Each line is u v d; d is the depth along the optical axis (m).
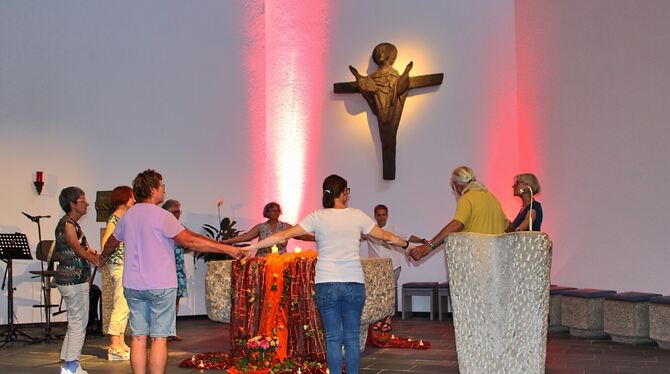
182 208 11.14
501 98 10.76
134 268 5.09
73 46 10.66
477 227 5.65
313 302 6.55
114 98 10.84
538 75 10.23
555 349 7.64
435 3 11.15
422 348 7.66
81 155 10.62
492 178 10.75
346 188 5.56
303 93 11.71
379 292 6.79
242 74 11.63
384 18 11.38
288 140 11.72
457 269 4.87
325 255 5.35
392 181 11.24
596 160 9.14
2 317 10.16
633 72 8.55
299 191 11.65
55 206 10.47
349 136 11.49
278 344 6.53
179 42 11.26
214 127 11.41
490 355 4.76
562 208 9.73
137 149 10.92
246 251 5.37
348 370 5.32
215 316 7.09
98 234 10.60
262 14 11.79
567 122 9.66
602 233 9.04
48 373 6.62
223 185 11.41
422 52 11.20
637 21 8.49
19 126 10.31
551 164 9.95
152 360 5.09
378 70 11.02
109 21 10.88
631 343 7.97
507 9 10.78
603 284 9.01
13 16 10.36
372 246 8.97
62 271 6.25
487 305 4.78
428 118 11.12
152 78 11.06
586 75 9.32
